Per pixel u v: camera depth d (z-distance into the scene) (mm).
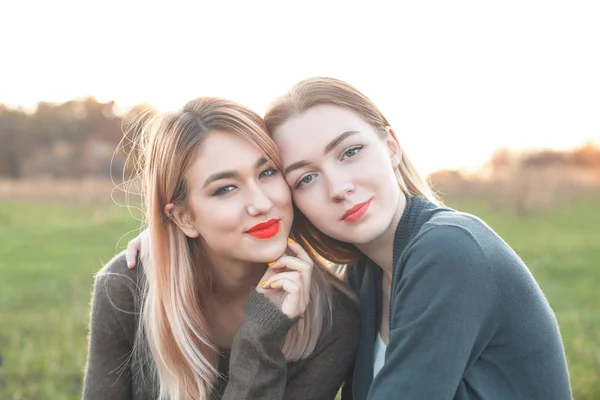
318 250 3057
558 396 2541
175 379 2900
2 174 38688
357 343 3064
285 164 2738
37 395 4762
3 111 40406
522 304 2463
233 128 2691
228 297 3113
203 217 2768
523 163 27469
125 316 3029
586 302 7734
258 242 2754
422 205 2756
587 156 28078
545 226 15125
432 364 2373
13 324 6789
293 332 2969
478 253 2416
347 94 2744
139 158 3051
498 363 2514
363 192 2664
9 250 12094
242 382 2797
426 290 2422
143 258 3037
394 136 2906
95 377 3053
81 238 13594
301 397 2998
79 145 38125
